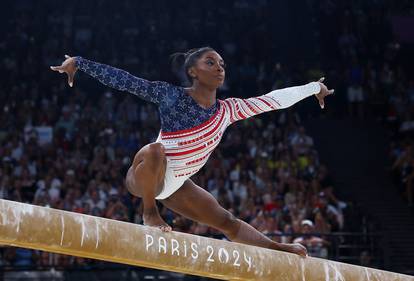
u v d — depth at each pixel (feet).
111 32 129.39
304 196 92.02
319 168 101.81
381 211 106.22
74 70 28.76
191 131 30.07
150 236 27.37
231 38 131.64
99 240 26.11
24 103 111.55
